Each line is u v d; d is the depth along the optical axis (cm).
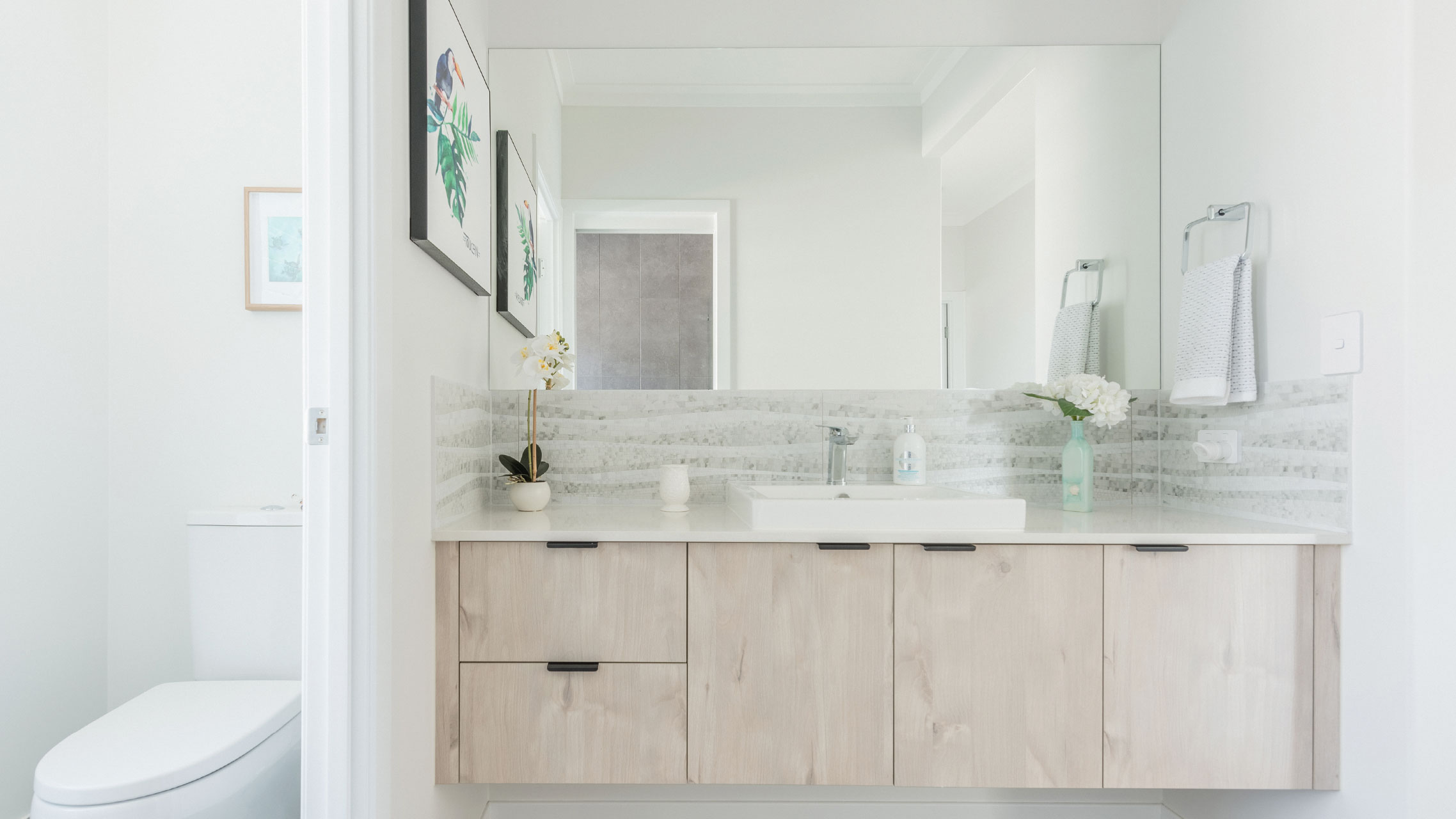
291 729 172
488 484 202
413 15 135
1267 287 167
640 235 213
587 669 149
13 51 188
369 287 119
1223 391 169
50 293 199
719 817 200
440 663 150
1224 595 151
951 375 214
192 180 220
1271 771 150
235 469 220
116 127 218
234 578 198
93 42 212
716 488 211
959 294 214
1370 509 142
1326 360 150
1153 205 211
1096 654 151
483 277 180
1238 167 177
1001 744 152
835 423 213
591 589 151
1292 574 150
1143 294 212
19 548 190
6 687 186
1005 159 214
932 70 214
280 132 222
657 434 210
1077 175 213
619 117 212
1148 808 202
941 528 154
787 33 212
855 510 152
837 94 214
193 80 220
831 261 214
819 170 215
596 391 210
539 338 193
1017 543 152
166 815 138
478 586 150
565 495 208
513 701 150
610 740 151
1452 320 133
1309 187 155
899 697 152
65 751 147
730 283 214
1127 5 211
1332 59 149
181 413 219
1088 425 212
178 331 219
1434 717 134
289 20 223
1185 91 199
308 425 118
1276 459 165
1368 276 141
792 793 201
